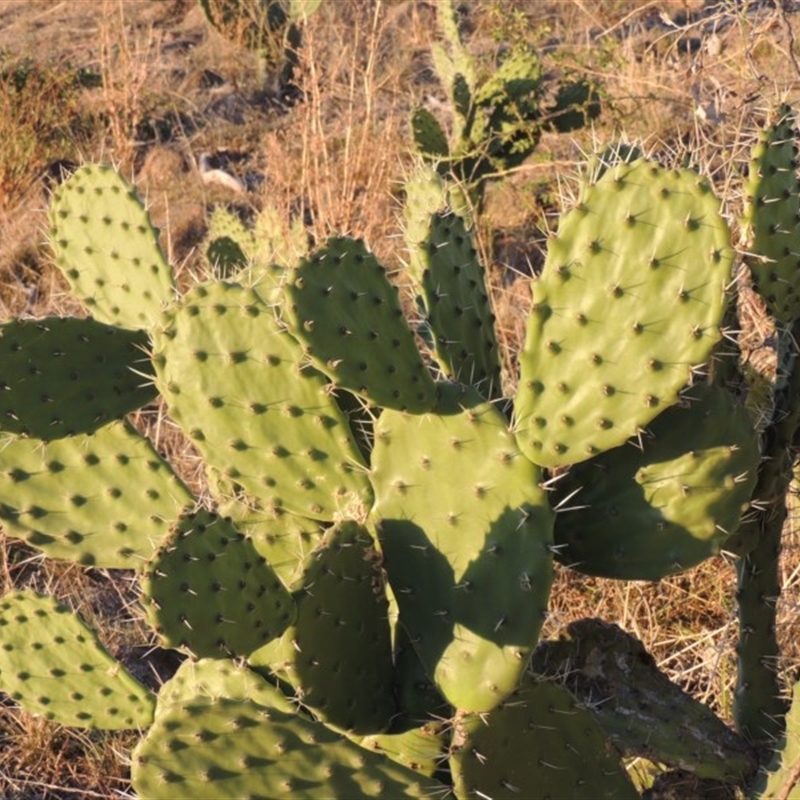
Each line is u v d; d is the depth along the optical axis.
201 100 9.58
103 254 2.91
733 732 2.44
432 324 2.18
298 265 1.95
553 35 8.78
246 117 9.32
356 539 2.05
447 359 2.19
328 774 1.88
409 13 9.92
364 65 8.29
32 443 2.48
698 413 2.01
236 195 7.78
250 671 2.08
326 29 9.09
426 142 6.41
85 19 11.95
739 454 2.01
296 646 2.01
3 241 7.29
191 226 7.37
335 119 7.70
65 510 2.50
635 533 2.04
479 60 8.07
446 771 2.21
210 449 2.15
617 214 1.93
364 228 5.84
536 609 1.93
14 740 3.74
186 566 1.84
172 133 9.04
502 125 6.43
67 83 9.35
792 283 2.26
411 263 2.44
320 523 2.28
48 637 2.77
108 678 2.76
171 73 10.14
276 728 1.87
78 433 2.47
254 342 2.12
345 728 2.12
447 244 2.22
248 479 2.16
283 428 2.12
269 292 2.29
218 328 2.12
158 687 3.99
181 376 2.13
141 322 2.90
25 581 4.36
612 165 2.06
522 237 6.31
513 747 2.08
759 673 2.51
